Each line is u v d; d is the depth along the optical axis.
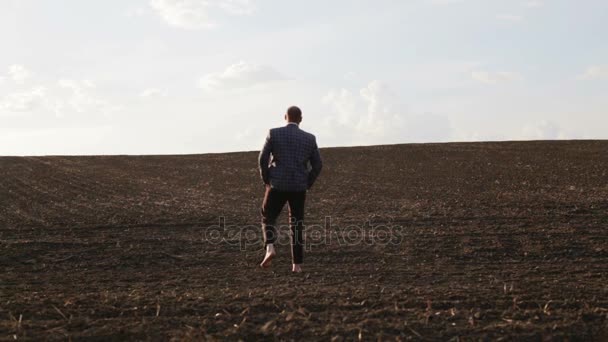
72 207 14.45
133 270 7.79
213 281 6.82
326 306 5.03
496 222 11.02
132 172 22.88
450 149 28.80
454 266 7.85
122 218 12.48
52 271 7.74
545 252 8.66
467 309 4.94
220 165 25.14
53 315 4.76
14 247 9.18
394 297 5.36
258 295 5.48
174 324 4.50
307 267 7.82
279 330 4.34
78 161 27.00
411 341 4.15
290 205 6.73
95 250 9.07
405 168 22.67
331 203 14.52
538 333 4.28
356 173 21.47
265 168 6.52
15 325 4.43
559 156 24.86
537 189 16.20
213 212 13.26
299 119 6.61
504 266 7.82
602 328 4.38
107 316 4.79
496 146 29.69
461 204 13.56
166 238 10.12
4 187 18.75
